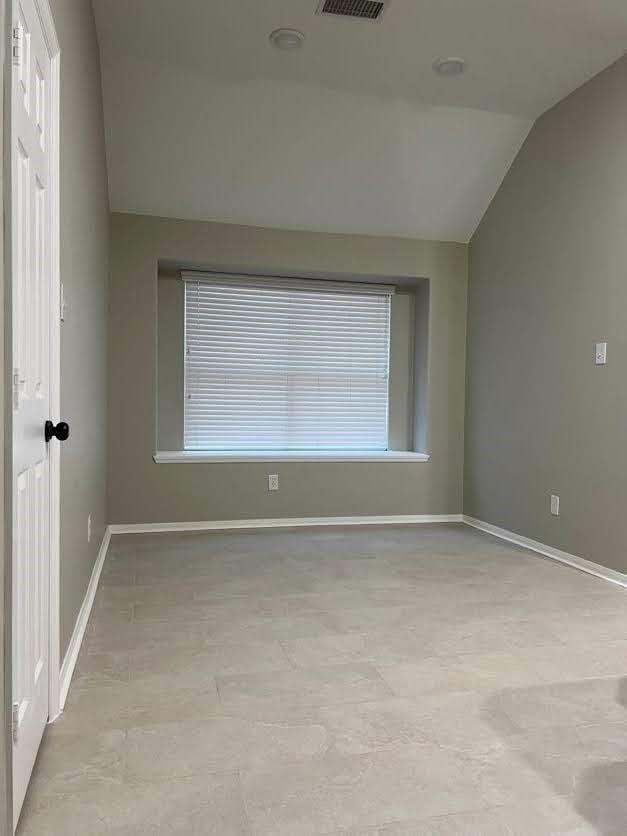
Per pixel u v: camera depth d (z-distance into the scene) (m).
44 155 1.68
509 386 4.41
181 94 3.63
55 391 1.81
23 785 1.42
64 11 1.98
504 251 4.49
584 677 2.16
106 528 4.19
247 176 4.20
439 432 5.02
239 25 3.09
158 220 4.39
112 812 1.41
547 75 3.54
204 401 4.83
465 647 2.41
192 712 1.88
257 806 1.44
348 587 3.18
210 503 4.57
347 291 5.07
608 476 3.41
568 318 3.77
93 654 2.30
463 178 4.45
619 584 3.29
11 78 1.16
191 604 2.88
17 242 1.31
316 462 4.77
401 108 3.88
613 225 3.39
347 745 1.71
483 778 1.57
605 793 1.52
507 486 4.42
